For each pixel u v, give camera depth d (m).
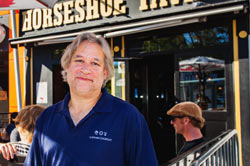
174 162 1.33
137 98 5.47
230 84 4.09
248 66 3.96
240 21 4.02
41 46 6.06
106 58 1.24
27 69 6.22
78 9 5.39
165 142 5.90
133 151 1.10
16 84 6.08
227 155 1.95
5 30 6.63
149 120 5.97
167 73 6.23
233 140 2.22
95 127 1.09
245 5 3.60
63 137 1.13
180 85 4.54
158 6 4.57
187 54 4.47
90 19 5.26
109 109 1.12
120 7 4.94
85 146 1.07
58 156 1.11
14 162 1.86
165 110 6.14
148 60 5.86
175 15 4.01
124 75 5.08
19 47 6.31
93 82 1.16
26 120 2.01
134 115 1.12
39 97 6.08
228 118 4.09
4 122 6.72
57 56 5.91
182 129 2.17
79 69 1.17
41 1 3.54
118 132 1.08
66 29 5.57
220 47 4.19
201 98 4.35
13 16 5.88
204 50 4.32
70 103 1.26
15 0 3.38
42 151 1.22
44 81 6.04
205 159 1.46
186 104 2.23
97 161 1.05
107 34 4.65
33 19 5.97
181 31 4.52
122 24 4.52
